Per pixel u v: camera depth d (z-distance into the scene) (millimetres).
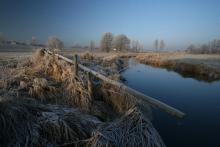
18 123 4504
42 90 6855
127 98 6793
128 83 15914
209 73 21000
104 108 6836
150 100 5938
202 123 8242
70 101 6711
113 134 4840
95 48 73062
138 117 5449
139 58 43844
